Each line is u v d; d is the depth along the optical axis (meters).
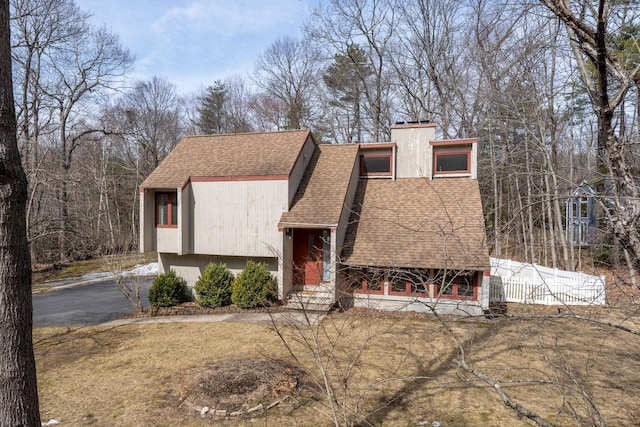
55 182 18.38
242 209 14.17
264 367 8.19
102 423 6.41
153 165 38.09
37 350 10.12
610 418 6.32
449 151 16.09
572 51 7.05
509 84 14.96
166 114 40.16
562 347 9.01
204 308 14.04
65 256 26.61
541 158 16.11
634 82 4.81
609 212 5.01
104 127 30.27
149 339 10.86
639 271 4.97
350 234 14.43
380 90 29.12
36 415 3.86
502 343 9.74
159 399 7.26
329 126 33.25
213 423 6.41
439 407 6.86
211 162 15.41
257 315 13.05
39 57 26.00
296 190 14.78
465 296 12.63
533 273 14.25
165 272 15.11
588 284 10.64
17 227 3.70
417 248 13.18
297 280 14.66
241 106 41.75
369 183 16.80
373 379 7.98
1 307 3.62
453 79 24.48
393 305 13.38
